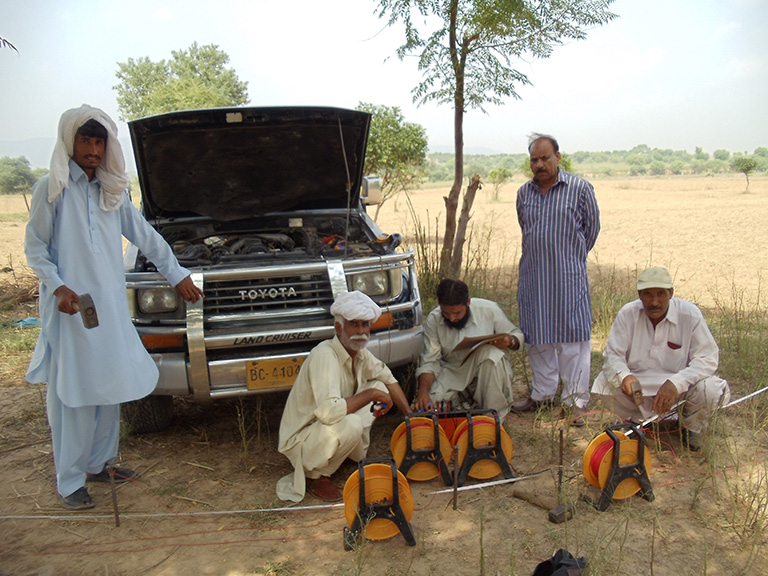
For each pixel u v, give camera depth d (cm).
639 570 302
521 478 391
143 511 369
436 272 853
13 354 674
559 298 470
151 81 3666
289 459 393
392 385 416
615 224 2098
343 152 500
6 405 536
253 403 530
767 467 396
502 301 819
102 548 333
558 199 471
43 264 337
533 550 321
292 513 364
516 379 577
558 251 468
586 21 757
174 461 432
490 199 3888
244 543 335
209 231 571
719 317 747
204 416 508
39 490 397
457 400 472
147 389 376
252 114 497
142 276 425
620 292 877
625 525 342
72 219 344
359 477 320
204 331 412
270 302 432
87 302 333
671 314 423
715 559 310
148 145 508
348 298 379
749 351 602
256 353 424
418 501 374
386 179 1549
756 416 481
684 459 417
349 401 380
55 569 315
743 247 1445
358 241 561
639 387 421
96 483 403
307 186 575
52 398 357
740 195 3894
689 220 2147
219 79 3900
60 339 346
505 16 732
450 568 308
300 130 523
